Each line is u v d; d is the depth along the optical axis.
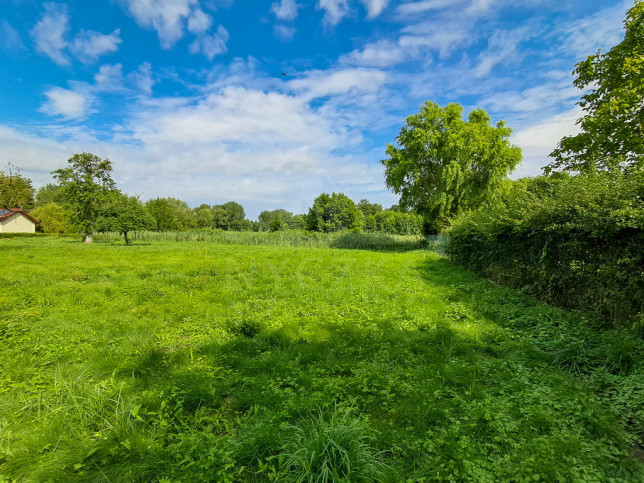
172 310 7.39
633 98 9.55
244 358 4.83
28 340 5.39
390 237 34.19
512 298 8.04
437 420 3.26
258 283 10.65
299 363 4.70
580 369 4.28
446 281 11.34
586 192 6.13
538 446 2.80
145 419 3.32
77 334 5.72
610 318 5.58
